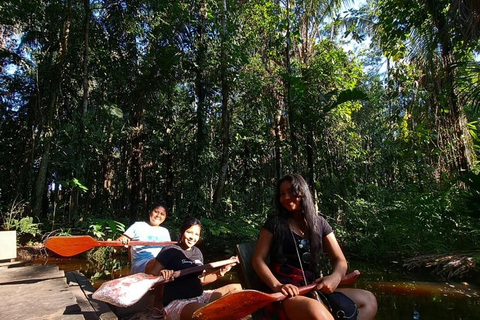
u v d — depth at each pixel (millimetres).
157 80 9961
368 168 10938
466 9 5812
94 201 13102
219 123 11516
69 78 9930
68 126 8180
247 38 9594
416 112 9133
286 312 1987
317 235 2248
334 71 9227
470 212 5824
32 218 7688
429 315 3189
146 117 11344
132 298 2463
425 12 7203
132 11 9641
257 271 2160
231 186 11500
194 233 2945
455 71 7238
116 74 10023
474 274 4797
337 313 2051
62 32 9062
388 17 7715
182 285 2758
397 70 9414
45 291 3148
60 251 3352
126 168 12516
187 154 10539
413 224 6980
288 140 8422
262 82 9672
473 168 7711
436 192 7551
